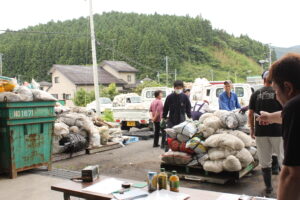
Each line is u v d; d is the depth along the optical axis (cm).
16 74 6812
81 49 6888
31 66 6906
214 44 9944
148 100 1622
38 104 615
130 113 1265
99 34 7112
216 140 516
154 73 6994
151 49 7294
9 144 575
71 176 604
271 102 462
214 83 1214
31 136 610
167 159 569
